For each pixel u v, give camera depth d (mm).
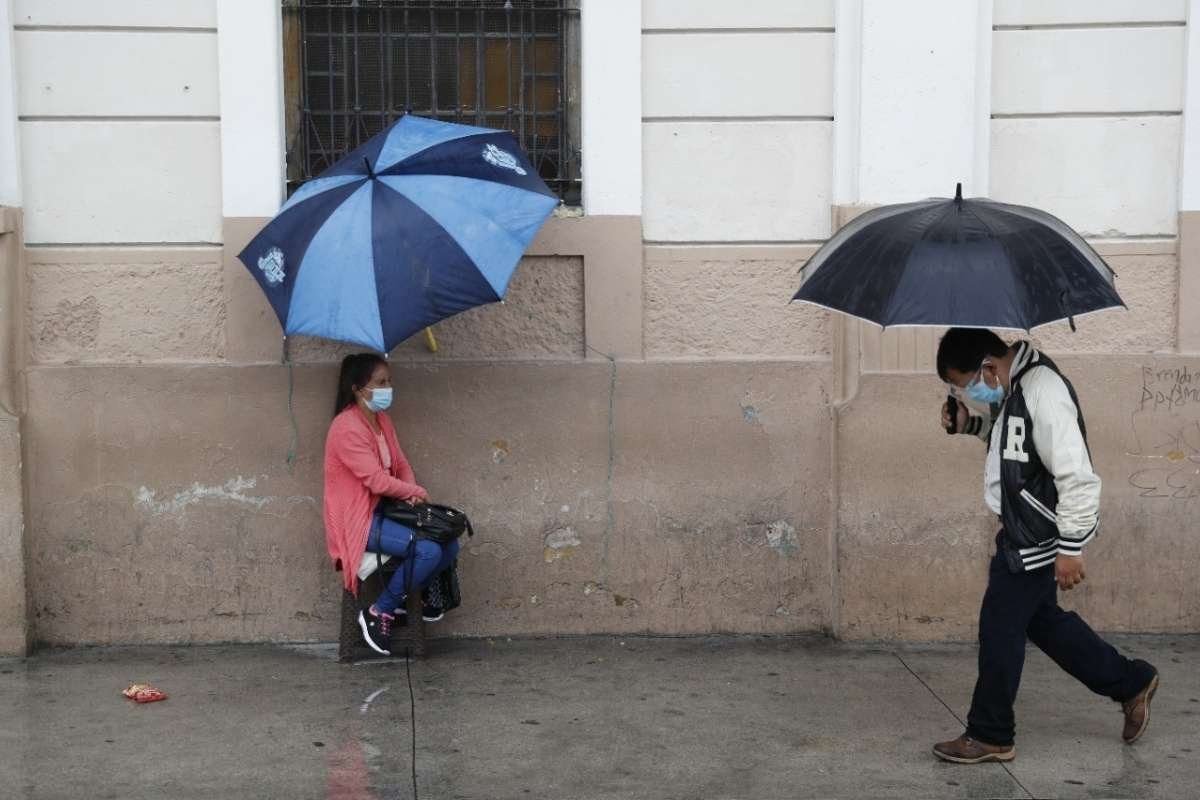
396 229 6418
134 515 7480
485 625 7672
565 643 7621
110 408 7414
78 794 5633
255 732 6320
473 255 6395
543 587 7656
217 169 7410
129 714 6551
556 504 7613
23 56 7297
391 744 6184
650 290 7598
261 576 7555
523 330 7590
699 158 7543
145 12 7312
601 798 5633
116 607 7520
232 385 7457
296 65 7500
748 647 7566
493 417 7555
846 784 5781
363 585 7246
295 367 7453
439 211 6461
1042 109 7543
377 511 7117
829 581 7688
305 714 6551
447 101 7605
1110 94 7527
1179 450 7574
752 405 7598
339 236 6449
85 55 7312
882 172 7422
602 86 7430
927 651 7488
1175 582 7645
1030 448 5668
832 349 7617
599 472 7602
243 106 7324
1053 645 6078
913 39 7355
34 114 7328
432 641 7645
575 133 7621
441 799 5609
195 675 7113
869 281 5398
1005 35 7520
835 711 6621
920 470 7492
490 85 7605
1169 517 7613
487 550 7621
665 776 5852
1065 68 7520
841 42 7434
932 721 6492
